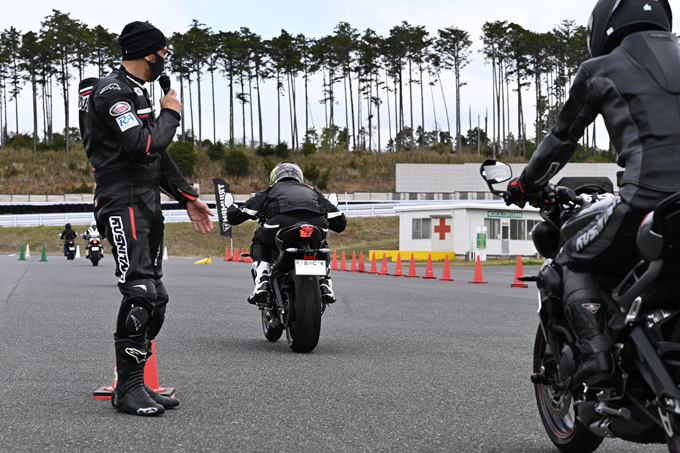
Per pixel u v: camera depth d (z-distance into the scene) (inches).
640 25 137.1
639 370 122.5
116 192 186.2
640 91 127.6
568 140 139.0
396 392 218.5
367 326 393.1
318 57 4197.8
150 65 188.4
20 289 598.2
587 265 136.4
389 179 3814.0
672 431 115.4
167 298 196.2
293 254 299.1
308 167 3538.4
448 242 1567.4
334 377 242.4
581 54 4128.9
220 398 206.1
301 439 162.9
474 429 175.2
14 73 4279.0
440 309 488.4
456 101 4101.9
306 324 290.2
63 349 292.0
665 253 116.3
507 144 4849.9
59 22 3993.6
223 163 3764.8
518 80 4261.8
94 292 580.7
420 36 4052.7
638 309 123.7
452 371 256.2
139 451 150.4
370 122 4672.7
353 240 2197.3
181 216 2314.2
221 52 4220.0
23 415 181.0
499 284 778.8
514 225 1579.7
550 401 161.9
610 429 130.0
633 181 125.9
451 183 3093.0
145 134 181.8
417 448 157.5
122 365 186.5
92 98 185.2
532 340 343.0
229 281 747.4
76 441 157.0
